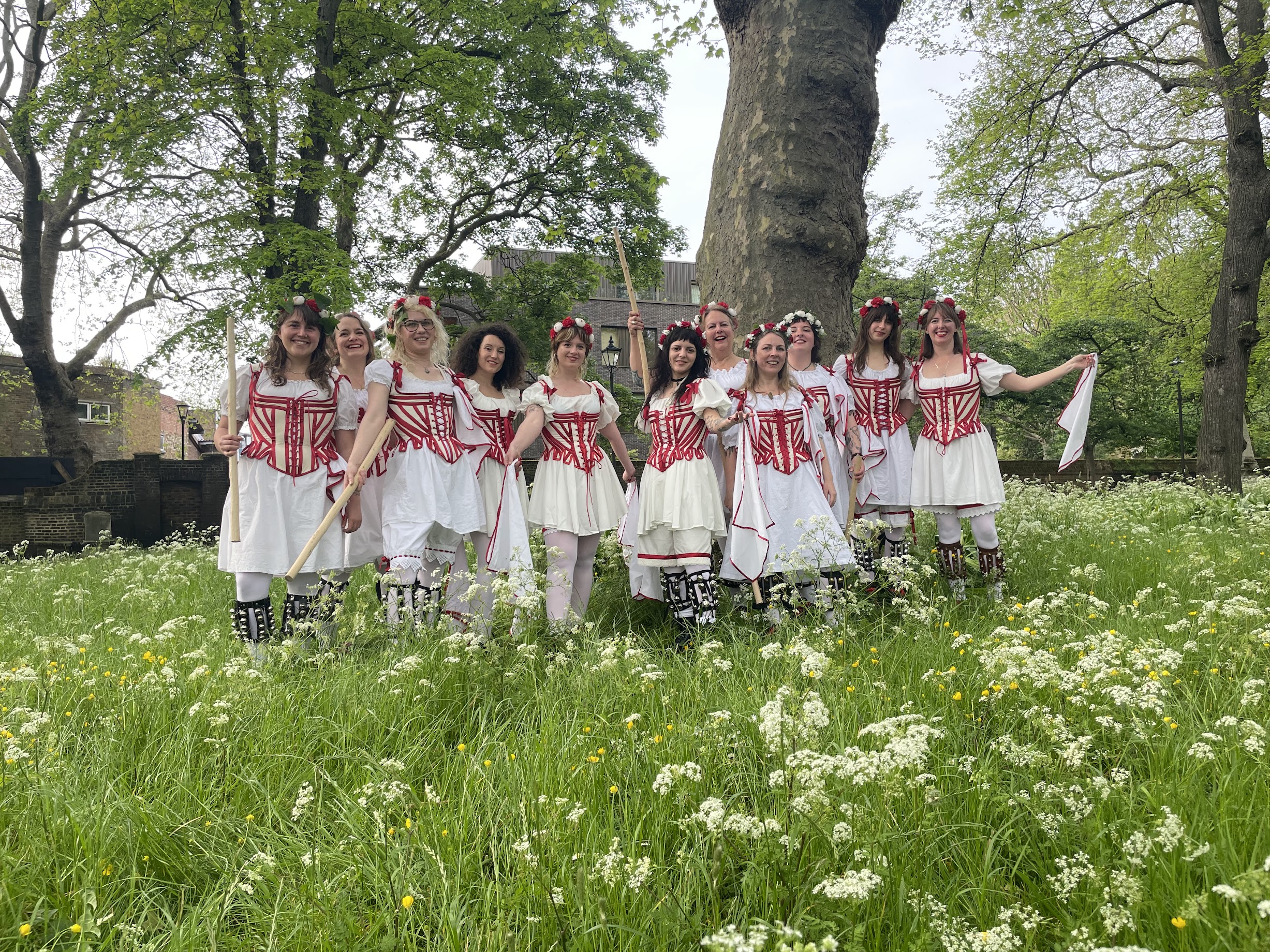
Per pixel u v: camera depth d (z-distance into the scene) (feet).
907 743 5.83
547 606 13.56
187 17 42.45
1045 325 113.50
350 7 48.29
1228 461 42.88
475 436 14.61
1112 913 4.79
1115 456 102.63
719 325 15.87
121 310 64.44
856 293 85.20
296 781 7.54
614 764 7.37
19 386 85.05
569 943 5.09
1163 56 53.31
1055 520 24.39
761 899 5.41
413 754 7.94
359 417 14.40
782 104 18.84
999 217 53.06
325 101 43.88
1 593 20.35
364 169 54.19
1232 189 43.29
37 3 56.95
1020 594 14.90
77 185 45.50
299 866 6.16
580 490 14.42
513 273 63.98
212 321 47.62
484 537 14.76
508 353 15.44
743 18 19.80
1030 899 5.47
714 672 9.60
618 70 54.03
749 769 7.22
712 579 13.79
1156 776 6.63
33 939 5.49
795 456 14.39
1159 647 9.17
